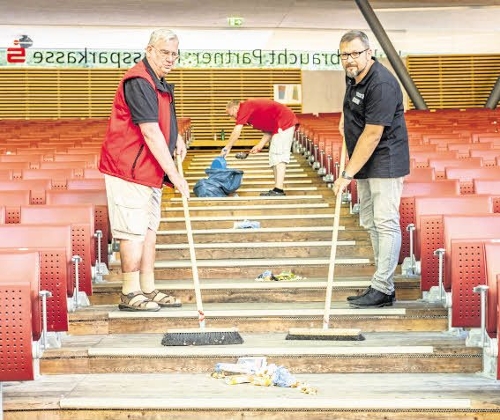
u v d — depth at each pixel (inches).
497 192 236.7
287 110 351.6
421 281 200.1
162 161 187.3
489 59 885.8
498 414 142.6
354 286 213.3
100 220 227.5
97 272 226.1
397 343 172.1
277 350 167.3
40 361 169.5
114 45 847.7
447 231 183.6
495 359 160.6
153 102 187.3
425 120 554.6
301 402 144.1
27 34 818.8
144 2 696.4
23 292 142.0
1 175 280.8
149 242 203.5
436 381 159.0
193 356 168.1
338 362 166.7
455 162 293.7
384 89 188.1
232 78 862.5
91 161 318.3
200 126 863.1
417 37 860.0
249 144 859.4
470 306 166.7
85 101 850.1
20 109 842.2
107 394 151.6
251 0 696.4
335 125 516.7
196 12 742.5
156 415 146.2
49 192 232.2
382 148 193.9
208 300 212.7
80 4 700.0
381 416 143.7
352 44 187.8
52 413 147.4
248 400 144.9
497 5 738.8
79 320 192.1
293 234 276.8
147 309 195.3
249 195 372.2
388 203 195.0
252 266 237.9
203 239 276.7
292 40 853.8
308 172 427.2
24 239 181.3
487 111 663.1
